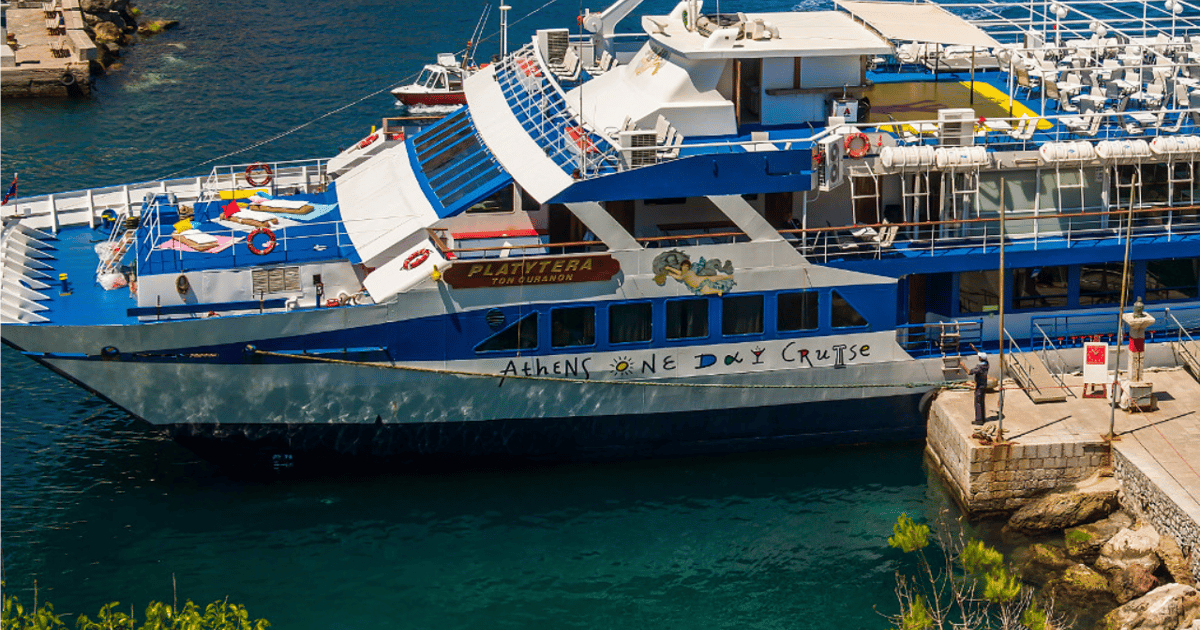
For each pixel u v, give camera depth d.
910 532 37.38
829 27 55.56
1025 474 47.06
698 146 49.81
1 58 107.94
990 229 52.09
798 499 49.56
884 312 50.38
